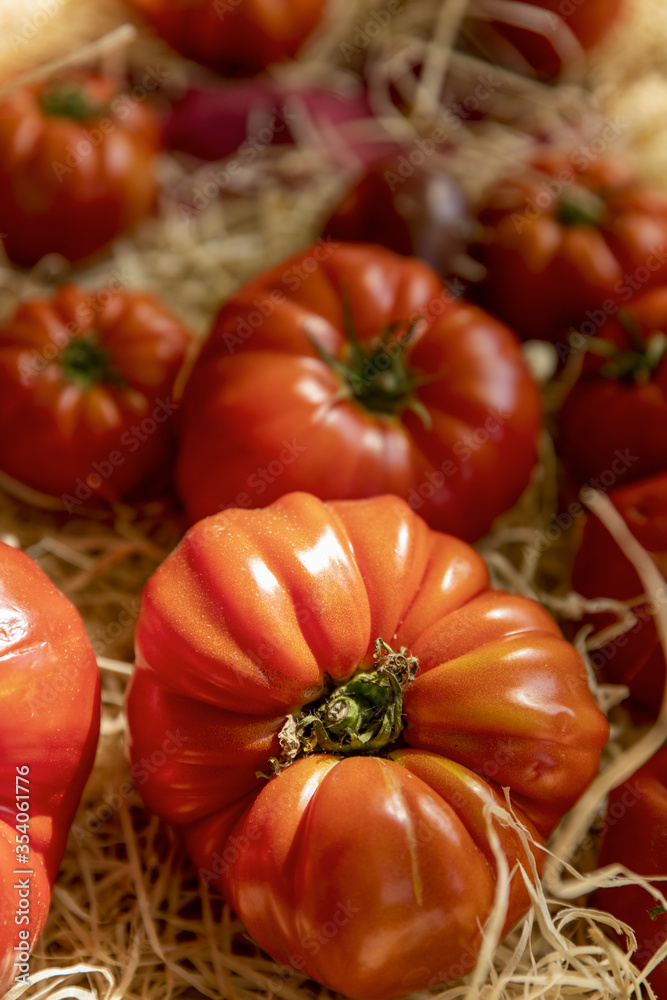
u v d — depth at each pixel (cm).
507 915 35
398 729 36
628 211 47
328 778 35
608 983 36
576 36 56
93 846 39
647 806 38
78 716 36
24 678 35
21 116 49
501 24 56
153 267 53
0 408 44
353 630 36
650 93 59
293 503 38
